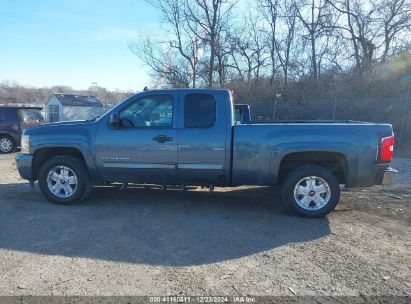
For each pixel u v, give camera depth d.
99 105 52.78
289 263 4.15
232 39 25.47
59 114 49.94
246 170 5.86
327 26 23.78
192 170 5.99
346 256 4.36
